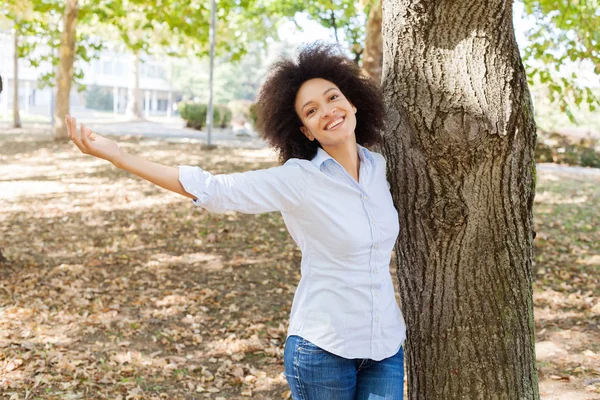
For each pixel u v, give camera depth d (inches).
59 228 346.6
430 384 97.3
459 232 91.6
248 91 2600.9
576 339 197.8
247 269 281.3
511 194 91.7
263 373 174.9
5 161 585.9
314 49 91.0
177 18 509.0
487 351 93.7
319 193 81.3
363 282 82.4
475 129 88.4
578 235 347.6
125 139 813.9
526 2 296.5
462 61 88.8
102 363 175.3
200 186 76.9
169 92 2511.1
